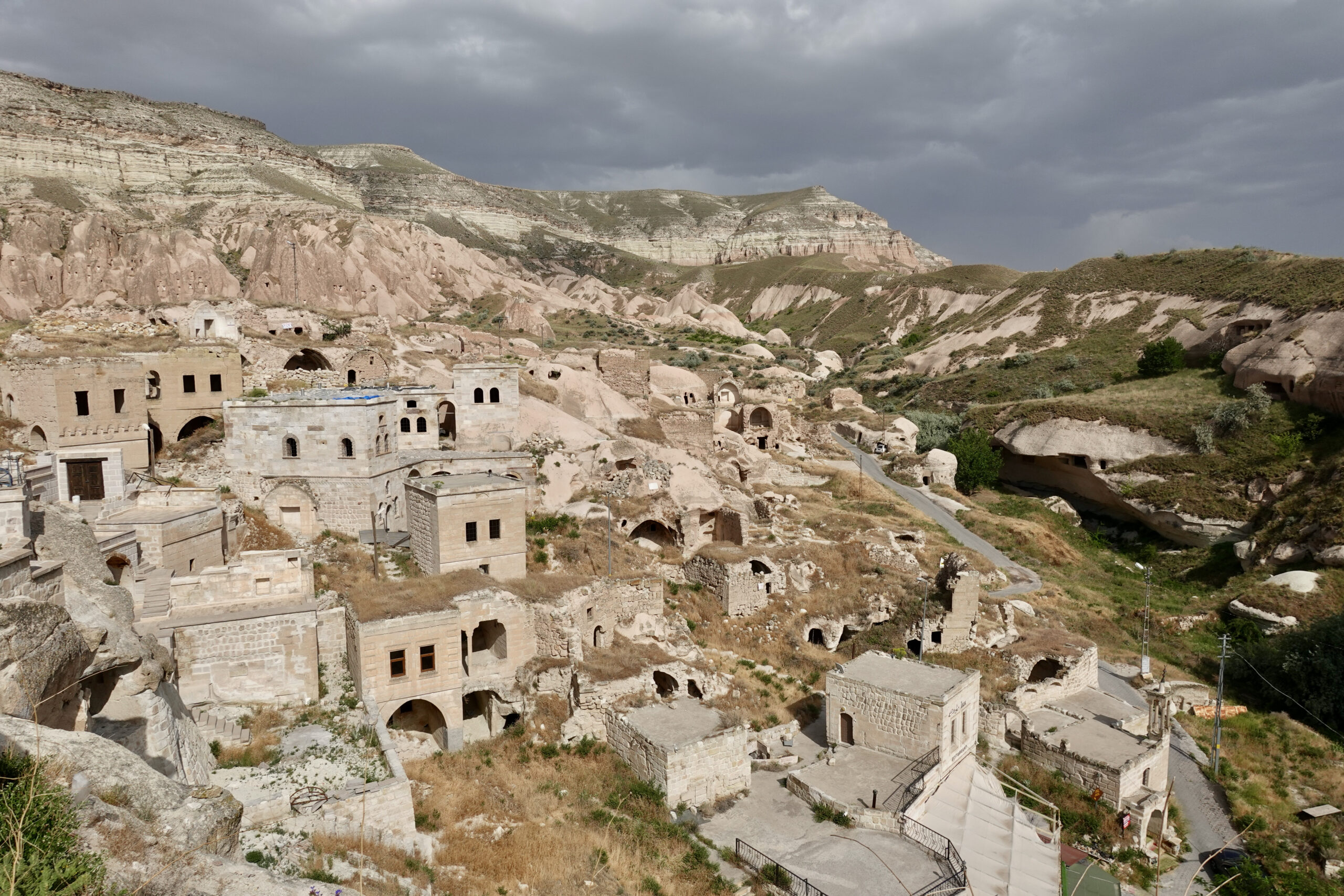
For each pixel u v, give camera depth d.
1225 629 58.88
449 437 56.44
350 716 30.00
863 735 35.00
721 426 85.81
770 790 32.19
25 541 20.05
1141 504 81.69
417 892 21.41
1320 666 47.44
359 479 43.66
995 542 71.38
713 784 30.84
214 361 49.69
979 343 154.62
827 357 185.00
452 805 27.45
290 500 43.41
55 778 12.67
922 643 46.59
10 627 16.45
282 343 65.75
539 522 46.97
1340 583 59.16
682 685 37.59
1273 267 121.44
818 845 28.31
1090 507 91.31
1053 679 43.75
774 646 46.22
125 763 14.12
